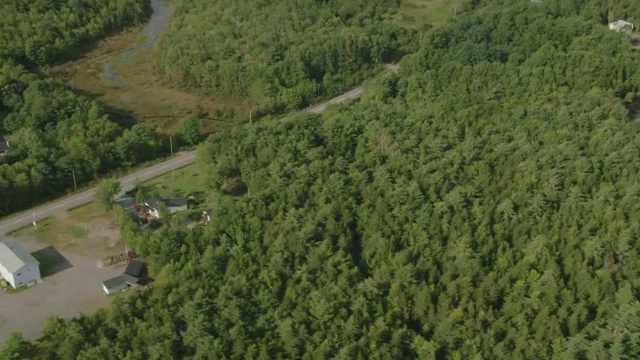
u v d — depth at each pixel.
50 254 133.38
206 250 122.81
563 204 130.50
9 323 115.31
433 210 130.88
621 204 128.12
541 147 148.38
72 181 156.62
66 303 120.62
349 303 110.75
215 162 154.12
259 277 115.56
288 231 126.56
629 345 99.56
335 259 118.81
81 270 129.38
